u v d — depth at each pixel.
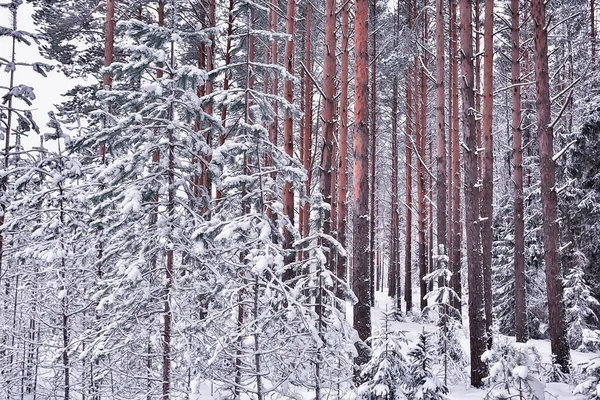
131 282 6.17
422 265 22.48
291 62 13.02
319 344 5.58
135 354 6.20
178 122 6.40
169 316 6.37
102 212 7.09
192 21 15.67
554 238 10.79
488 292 11.72
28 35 7.89
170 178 6.56
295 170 6.48
